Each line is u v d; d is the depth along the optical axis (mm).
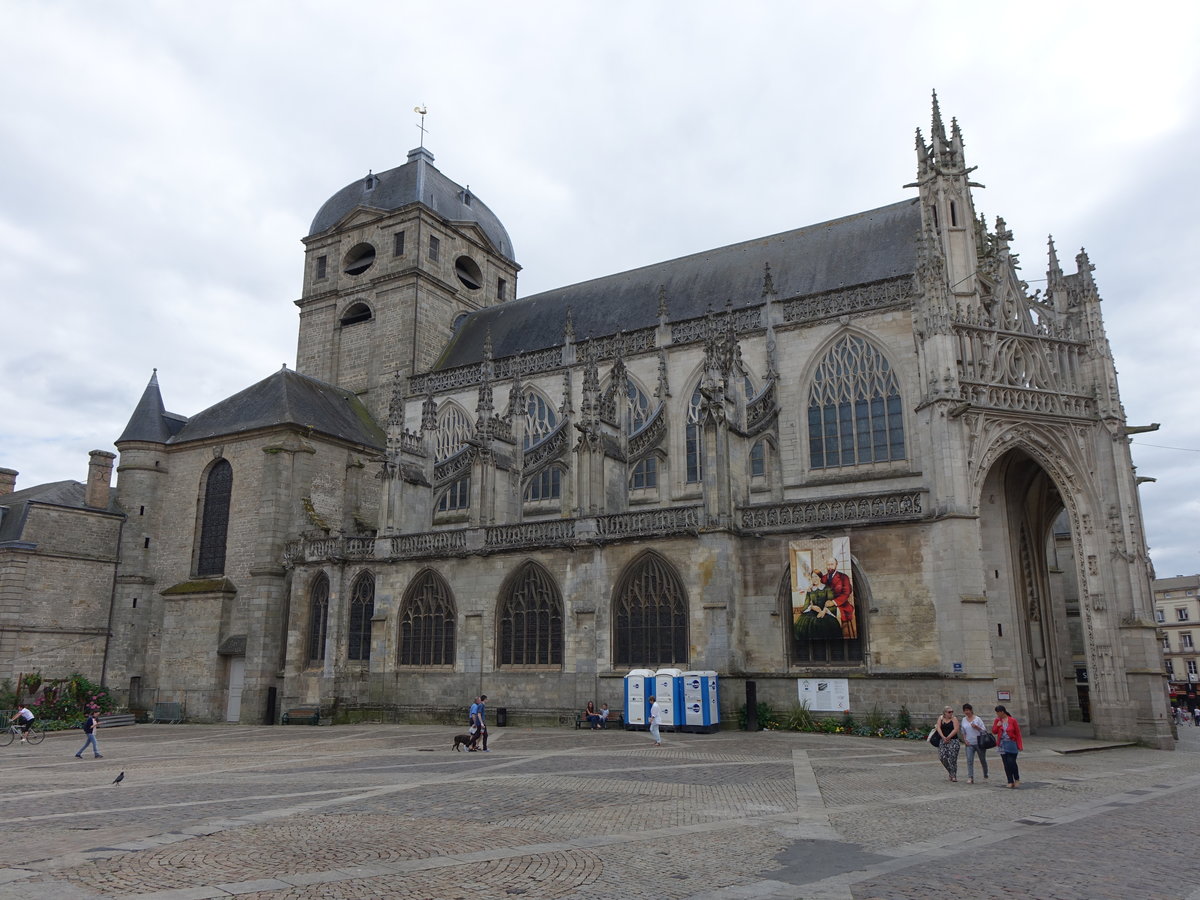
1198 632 127125
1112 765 31516
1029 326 44906
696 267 65438
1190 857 15648
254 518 63656
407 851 15555
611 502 50906
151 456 69125
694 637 43156
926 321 42469
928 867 14648
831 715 40750
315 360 82688
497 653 49938
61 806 21578
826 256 58188
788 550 43344
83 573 64125
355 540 57500
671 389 57312
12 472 73625
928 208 48344
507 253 92250
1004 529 44344
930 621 39469
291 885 13070
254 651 59594
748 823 18547
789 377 52938
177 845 16125
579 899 12422
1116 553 41594
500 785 24469
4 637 58938
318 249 85688
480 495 52688
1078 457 42938
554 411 63281
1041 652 48000
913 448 47938
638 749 34562
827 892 12867
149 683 65625
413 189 81938
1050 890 13180
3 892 12680
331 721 54281
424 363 77062
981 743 26188
